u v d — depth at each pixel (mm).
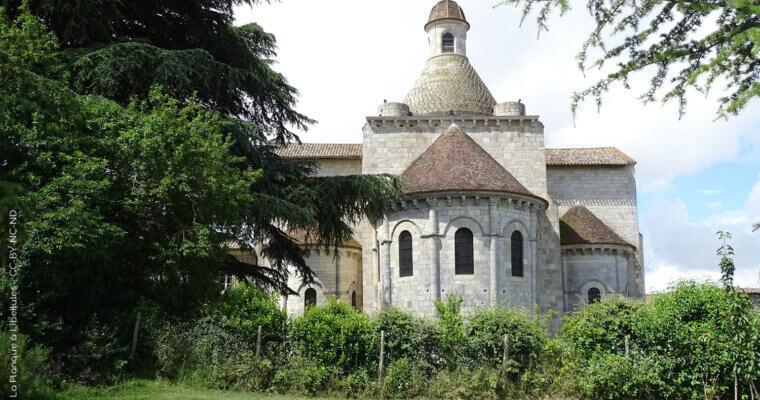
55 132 16109
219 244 20156
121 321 17422
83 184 15109
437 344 18469
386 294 30641
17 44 15578
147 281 19328
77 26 19844
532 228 31406
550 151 44938
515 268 30328
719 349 16469
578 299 37625
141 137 17484
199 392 16328
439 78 39562
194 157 17906
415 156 36344
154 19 24094
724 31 9352
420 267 29703
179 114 19875
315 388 17250
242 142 21438
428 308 28969
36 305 15312
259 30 25922
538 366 18312
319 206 23781
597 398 17234
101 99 17891
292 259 25969
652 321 17922
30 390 13219
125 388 15742
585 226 39500
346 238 25094
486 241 29438
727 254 15547
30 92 15648
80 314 17031
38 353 13562
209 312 19297
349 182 23922
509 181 31391
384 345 18266
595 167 43281
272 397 16422
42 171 15523
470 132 36844
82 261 15734
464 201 29578
